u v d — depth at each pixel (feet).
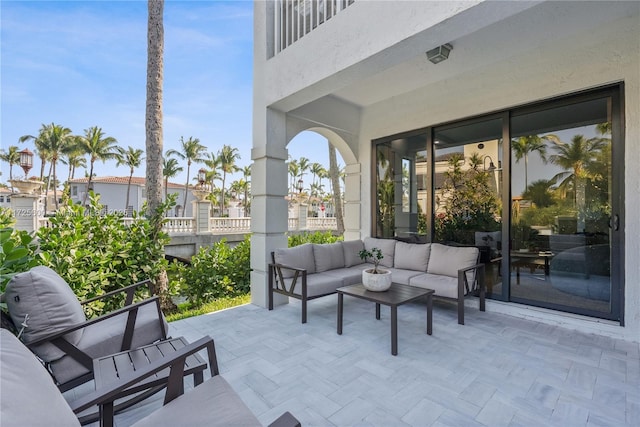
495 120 12.66
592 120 10.44
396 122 15.60
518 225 12.06
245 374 7.45
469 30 7.57
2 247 7.24
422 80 13.70
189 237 32.65
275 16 12.42
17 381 3.13
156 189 16.01
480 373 7.45
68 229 11.04
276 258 12.75
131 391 4.55
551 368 7.68
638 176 9.26
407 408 6.12
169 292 14.97
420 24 7.63
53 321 5.92
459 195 13.78
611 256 9.96
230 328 10.50
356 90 14.89
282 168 13.43
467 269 10.94
